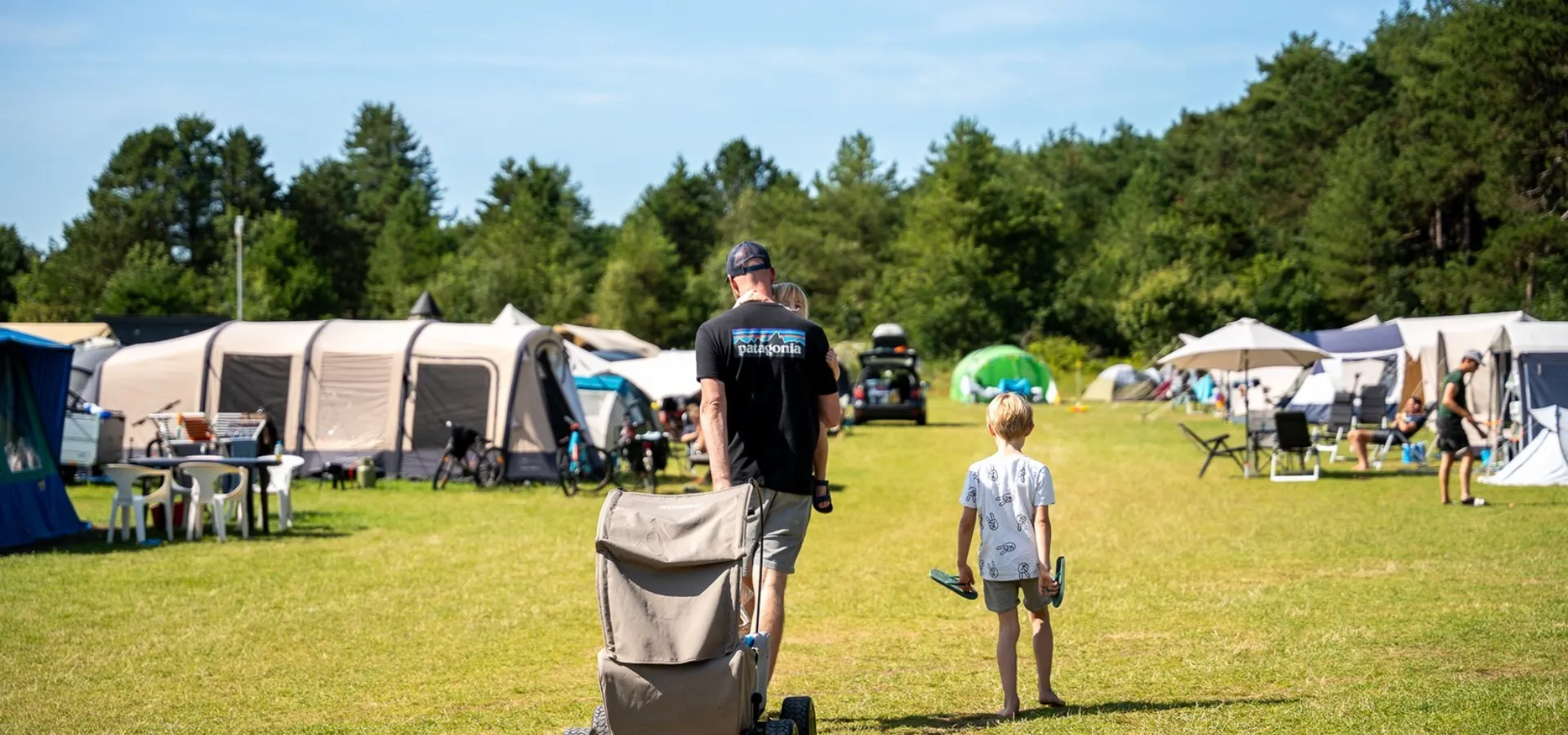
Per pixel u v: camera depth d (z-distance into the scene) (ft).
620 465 66.74
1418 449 69.77
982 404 155.63
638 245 250.98
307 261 252.62
